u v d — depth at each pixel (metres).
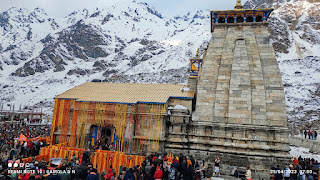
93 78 196.75
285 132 28.31
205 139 30.41
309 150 41.34
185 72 162.12
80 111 33.06
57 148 27.33
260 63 31.72
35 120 93.75
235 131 29.48
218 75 32.38
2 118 94.06
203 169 23.98
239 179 24.06
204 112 31.41
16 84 195.00
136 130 31.72
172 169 20.52
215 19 35.72
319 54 160.62
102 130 32.88
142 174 19.16
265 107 29.61
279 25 198.50
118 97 33.81
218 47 34.19
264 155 27.64
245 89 30.61
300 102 96.44
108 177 18.02
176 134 31.11
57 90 171.38
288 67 139.50
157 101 31.75
